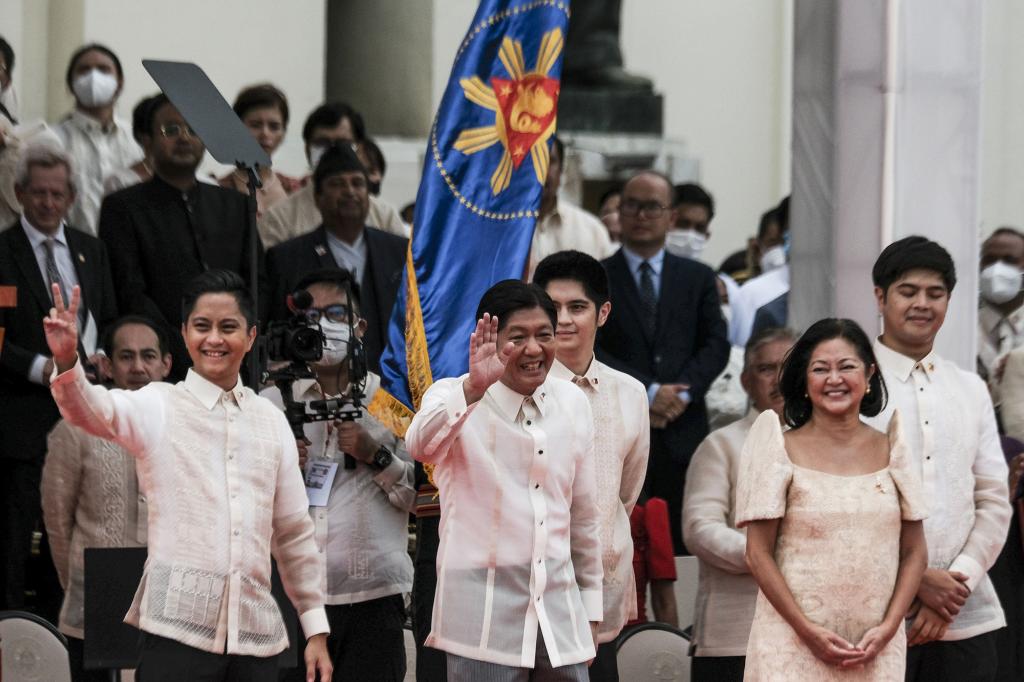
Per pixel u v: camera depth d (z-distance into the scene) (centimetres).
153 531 1711
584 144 4394
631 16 4956
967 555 1959
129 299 2455
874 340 2175
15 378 2352
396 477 2098
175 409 1723
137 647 1872
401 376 2111
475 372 1619
